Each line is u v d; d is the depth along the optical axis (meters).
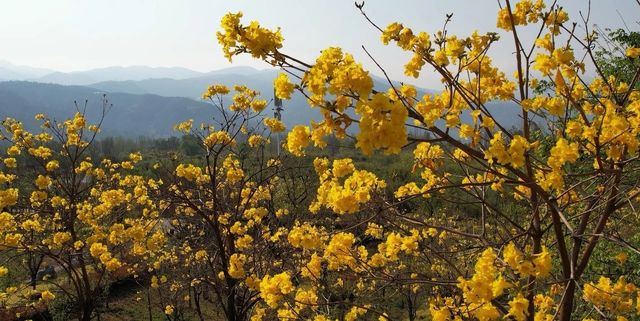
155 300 15.62
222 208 7.53
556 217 2.95
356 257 3.40
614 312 3.22
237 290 7.44
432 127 2.37
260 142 7.96
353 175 2.92
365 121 1.96
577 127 2.82
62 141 8.61
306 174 10.71
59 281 13.29
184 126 7.88
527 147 2.40
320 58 2.12
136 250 8.45
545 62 2.81
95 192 9.77
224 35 2.27
